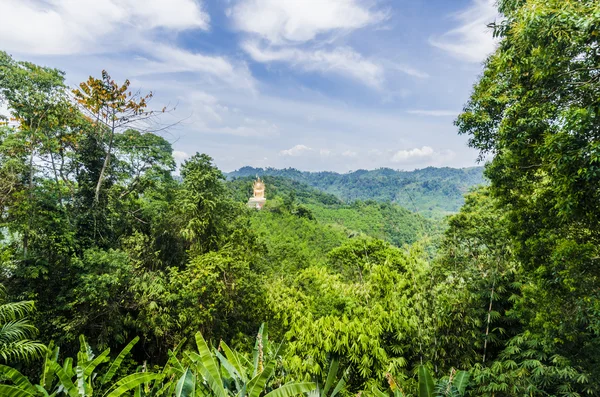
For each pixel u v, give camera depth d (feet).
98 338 35.22
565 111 18.29
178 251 49.39
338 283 35.17
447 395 8.99
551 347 23.67
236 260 44.80
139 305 37.88
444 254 38.70
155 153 56.65
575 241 21.68
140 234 44.19
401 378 23.50
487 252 36.83
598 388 21.11
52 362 9.82
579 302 20.31
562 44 18.61
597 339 22.63
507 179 27.71
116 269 36.27
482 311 28.53
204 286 38.68
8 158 37.29
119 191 49.75
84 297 32.76
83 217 42.83
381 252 59.41
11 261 32.24
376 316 27.25
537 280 23.72
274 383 13.00
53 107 41.50
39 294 34.47
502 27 21.75
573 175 18.02
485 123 27.71
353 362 23.32
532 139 23.58
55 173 43.24
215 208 50.39
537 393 22.12
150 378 9.80
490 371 23.71
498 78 26.96
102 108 47.44
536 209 25.26
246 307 44.65
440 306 26.71
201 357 9.60
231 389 10.30
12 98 39.83
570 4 17.19
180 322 38.01
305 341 24.70
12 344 20.03
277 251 83.46
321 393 10.74
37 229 35.47
